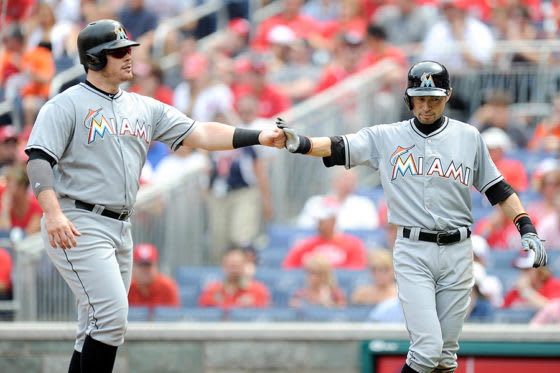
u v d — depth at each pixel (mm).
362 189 36500
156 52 45062
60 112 16906
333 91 37125
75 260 16969
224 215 34062
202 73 39625
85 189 17156
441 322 17781
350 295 30359
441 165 17562
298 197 35812
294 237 34156
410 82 17484
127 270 18031
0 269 28453
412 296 17359
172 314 28188
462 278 17688
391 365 25484
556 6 44094
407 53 41562
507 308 28344
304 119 36031
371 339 25594
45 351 26031
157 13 48500
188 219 32969
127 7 46250
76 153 17094
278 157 35531
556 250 32656
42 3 39938
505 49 40500
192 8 49625
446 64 40156
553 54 40312
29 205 32125
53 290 28422
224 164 34312
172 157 35219
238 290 29891
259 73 37938
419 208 17562
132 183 17531
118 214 17500
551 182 33156
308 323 26641
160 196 31875
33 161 16531
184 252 32781
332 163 18109
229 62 43500
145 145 17859
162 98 39438
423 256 17531
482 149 18047
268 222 35312
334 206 32344
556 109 38406
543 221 33094
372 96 37906
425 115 17438
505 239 33000
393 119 38438
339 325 26016
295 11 45312
